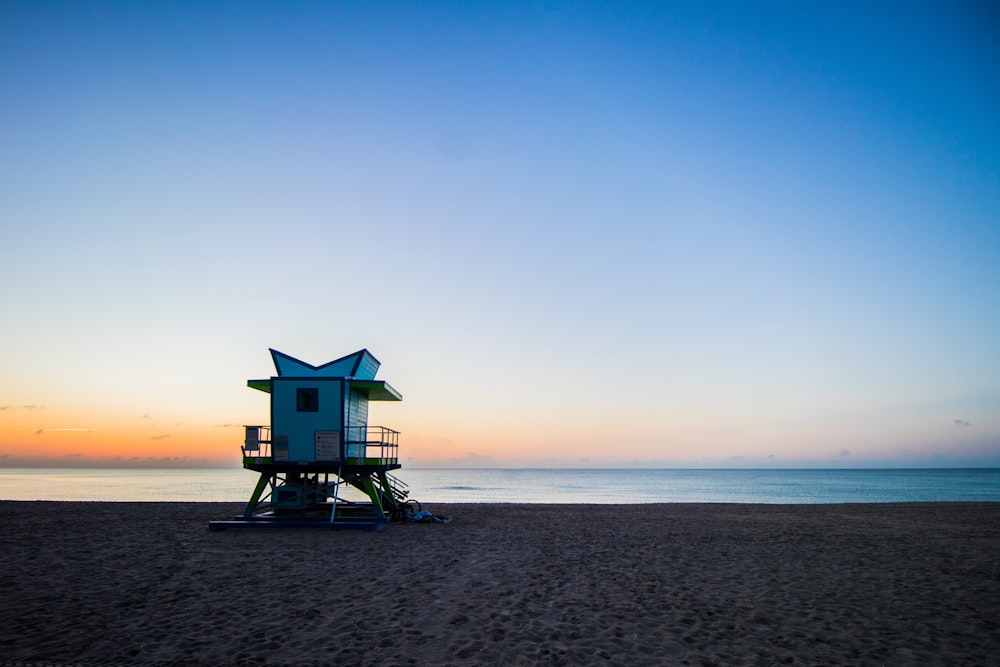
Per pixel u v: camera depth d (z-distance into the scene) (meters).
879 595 11.66
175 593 11.18
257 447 20.98
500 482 117.75
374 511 21.94
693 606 10.70
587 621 9.70
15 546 16.33
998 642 8.84
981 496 65.06
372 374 24.00
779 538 19.47
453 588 11.84
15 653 7.89
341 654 8.03
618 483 114.56
